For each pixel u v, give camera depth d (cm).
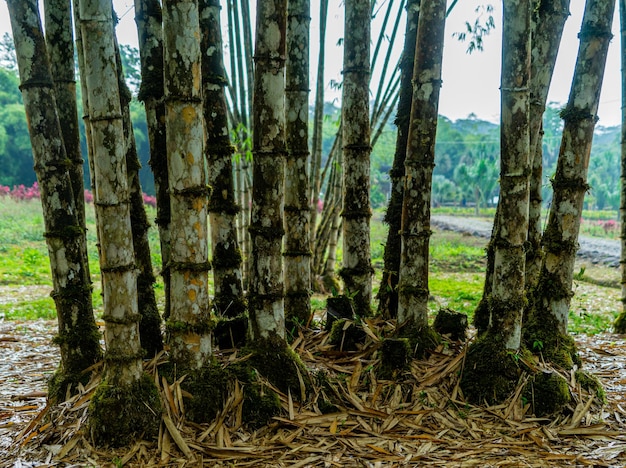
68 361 342
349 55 412
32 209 1773
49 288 938
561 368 368
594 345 550
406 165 379
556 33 375
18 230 1460
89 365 344
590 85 360
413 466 276
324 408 334
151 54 357
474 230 2159
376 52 675
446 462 279
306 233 436
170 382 323
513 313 349
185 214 307
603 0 351
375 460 283
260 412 319
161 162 370
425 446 298
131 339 301
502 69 325
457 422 325
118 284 294
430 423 326
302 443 300
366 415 330
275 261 345
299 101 411
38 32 314
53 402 328
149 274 368
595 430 316
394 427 319
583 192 378
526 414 333
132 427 295
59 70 357
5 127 2439
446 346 399
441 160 4147
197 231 311
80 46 364
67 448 290
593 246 1652
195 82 294
